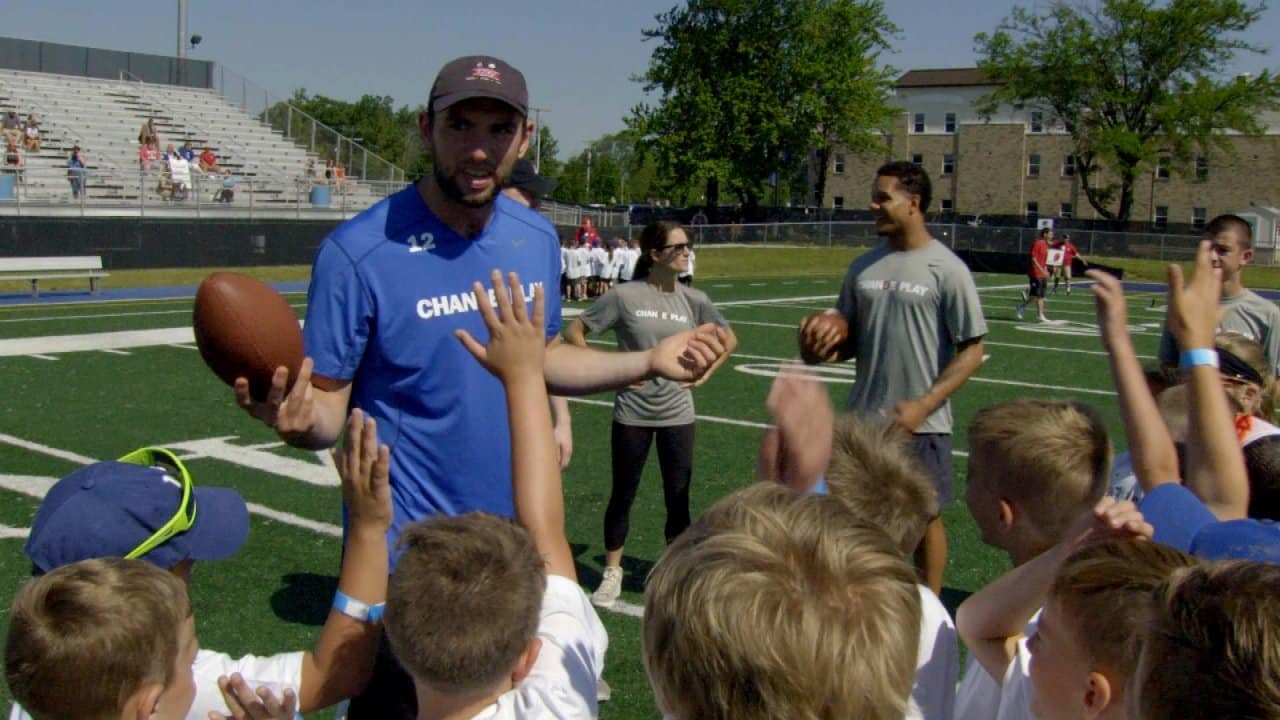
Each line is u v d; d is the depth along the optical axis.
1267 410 3.95
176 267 27.27
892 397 5.20
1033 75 54.28
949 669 2.44
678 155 57.78
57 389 11.41
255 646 5.07
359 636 2.47
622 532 5.77
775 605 1.52
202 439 9.34
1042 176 67.44
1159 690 1.49
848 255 41.75
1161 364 4.62
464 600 2.08
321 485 7.94
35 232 24.67
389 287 3.16
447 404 3.23
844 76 58.06
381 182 36.50
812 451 2.44
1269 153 61.06
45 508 2.66
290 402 2.76
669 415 5.75
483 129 3.02
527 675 2.28
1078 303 26.41
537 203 5.05
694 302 6.14
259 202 32.81
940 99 70.56
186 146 34.81
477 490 3.27
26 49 36.56
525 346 2.40
